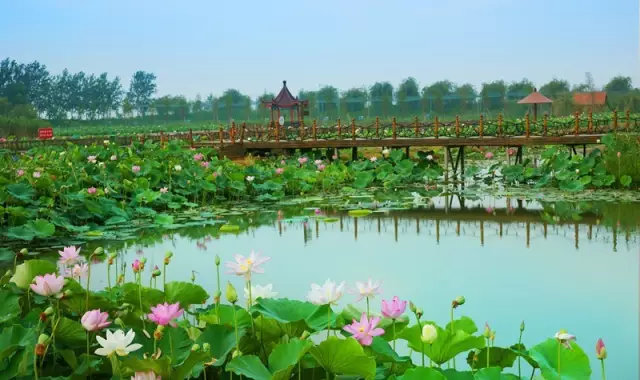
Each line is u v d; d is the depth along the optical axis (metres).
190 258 8.19
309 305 3.65
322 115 88.75
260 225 11.00
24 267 4.10
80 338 3.53
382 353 3.38
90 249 8.91
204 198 13.99
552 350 3.33
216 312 3.69
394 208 13.17
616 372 4.34
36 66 104.44
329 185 16.91
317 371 3.34
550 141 18.48
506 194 14.95
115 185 13.11
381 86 89.44
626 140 16.66
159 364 2.91
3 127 55.94
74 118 105.38
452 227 10.66
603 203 13.04
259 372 3.00
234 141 22.52
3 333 3.43
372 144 20.77
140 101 123.31
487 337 3.26
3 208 9.58
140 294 3.98
